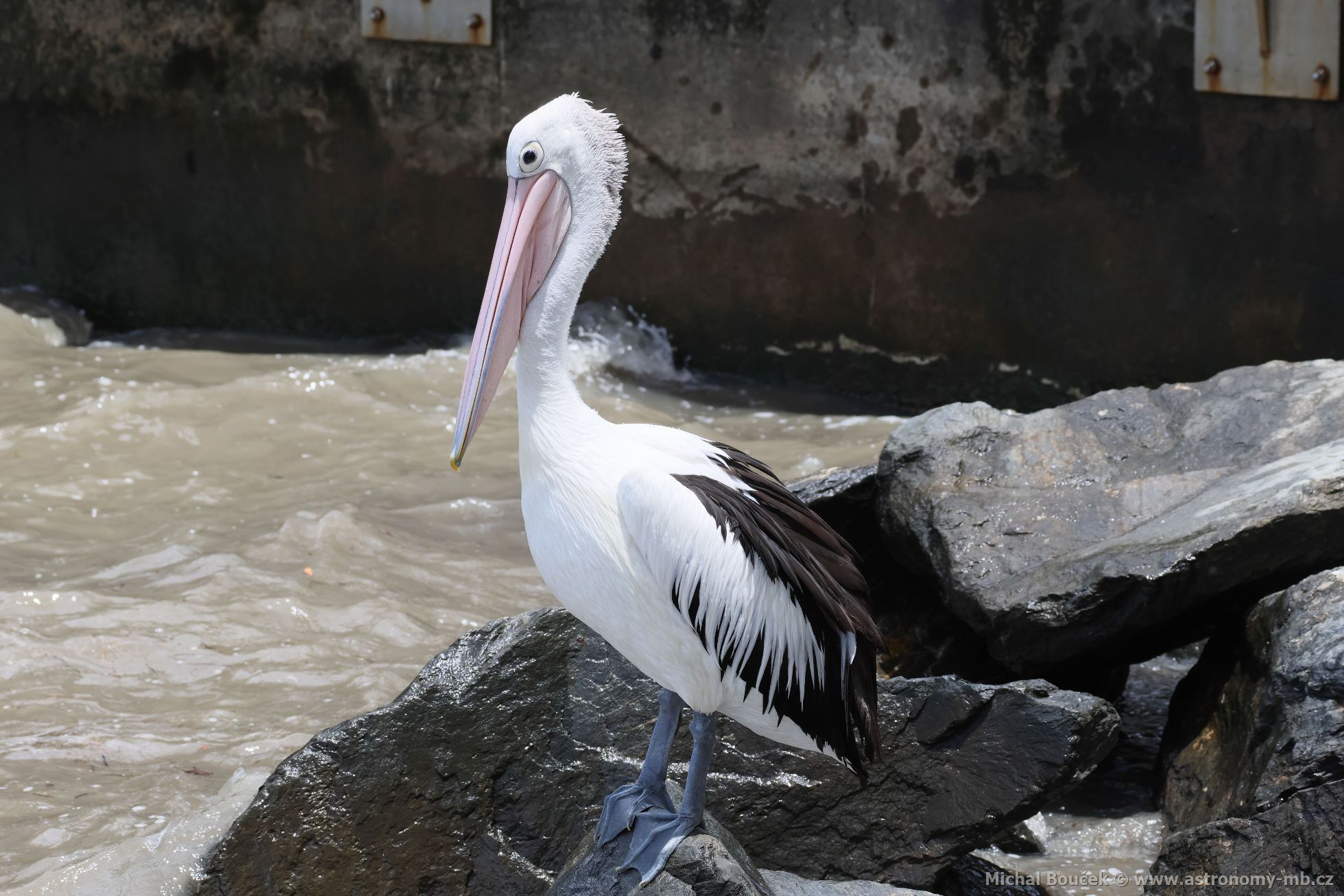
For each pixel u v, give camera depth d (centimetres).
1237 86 962
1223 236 995
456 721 457
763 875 407
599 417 387
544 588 754
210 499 868
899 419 1068
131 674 644
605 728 464
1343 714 430
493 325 387
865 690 391
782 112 1109
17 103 1218
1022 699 450
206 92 1196
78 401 995
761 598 368
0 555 770
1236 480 568
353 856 448
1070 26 1012
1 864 481
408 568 766
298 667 650
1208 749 513
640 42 1128
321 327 1231
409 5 1151
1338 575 477
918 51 1062
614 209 391
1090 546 564
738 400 1116
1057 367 1072
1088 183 1031
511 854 456
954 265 1088
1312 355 982
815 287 1134
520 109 1162
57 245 1239
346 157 1195
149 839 472
